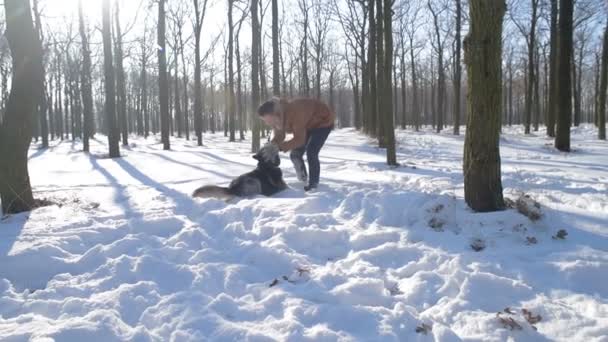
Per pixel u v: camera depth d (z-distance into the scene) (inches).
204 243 158.7
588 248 138.9
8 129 211.2
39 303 114.3
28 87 212.7
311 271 132.4
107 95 580.1
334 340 94.0
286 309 108.9
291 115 240.2
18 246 154.6
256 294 120.0
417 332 98.2
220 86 1723.7
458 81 942.4
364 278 123.4
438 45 1099.3
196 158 517.0
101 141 1246.9
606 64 761.6
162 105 717.3
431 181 268.5
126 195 262.2
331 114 248.7
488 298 112.1
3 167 211.0
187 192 258.7
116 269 134.8
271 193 244.5
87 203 235.5
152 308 110.4
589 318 100.7
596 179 276.8
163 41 712.4
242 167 404.5
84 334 96.3
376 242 155.6
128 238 157.5
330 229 163.9
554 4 716.7
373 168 366.3
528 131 924.0
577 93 1364.4
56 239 161.0
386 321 101.3
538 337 95.1
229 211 192.2
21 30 209.8
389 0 366.9
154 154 606.2
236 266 134.4
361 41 976.9
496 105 172.7
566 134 551.5
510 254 138.2
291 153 269.6
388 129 380.5
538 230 157.9
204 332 99.0
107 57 576.7
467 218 167.6
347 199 199.0
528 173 306.0
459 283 119.9
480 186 176.1
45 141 952.9
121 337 97.2
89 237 168.4
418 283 120.6
